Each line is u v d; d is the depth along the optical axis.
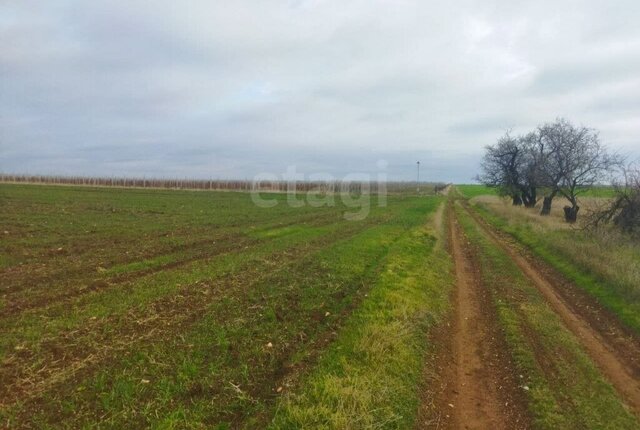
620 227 23.27
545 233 25.28
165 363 7.83
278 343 9.11
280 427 6.25
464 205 63.66
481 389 8.30
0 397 6.62
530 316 12.23
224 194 62.84
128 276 14.08
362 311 11.39
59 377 7.22
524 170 47.19
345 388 7.23
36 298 11.38
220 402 6.80
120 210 33.81
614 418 7.35
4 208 31.56
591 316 12.87
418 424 6.98
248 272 15.05
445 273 17.42
